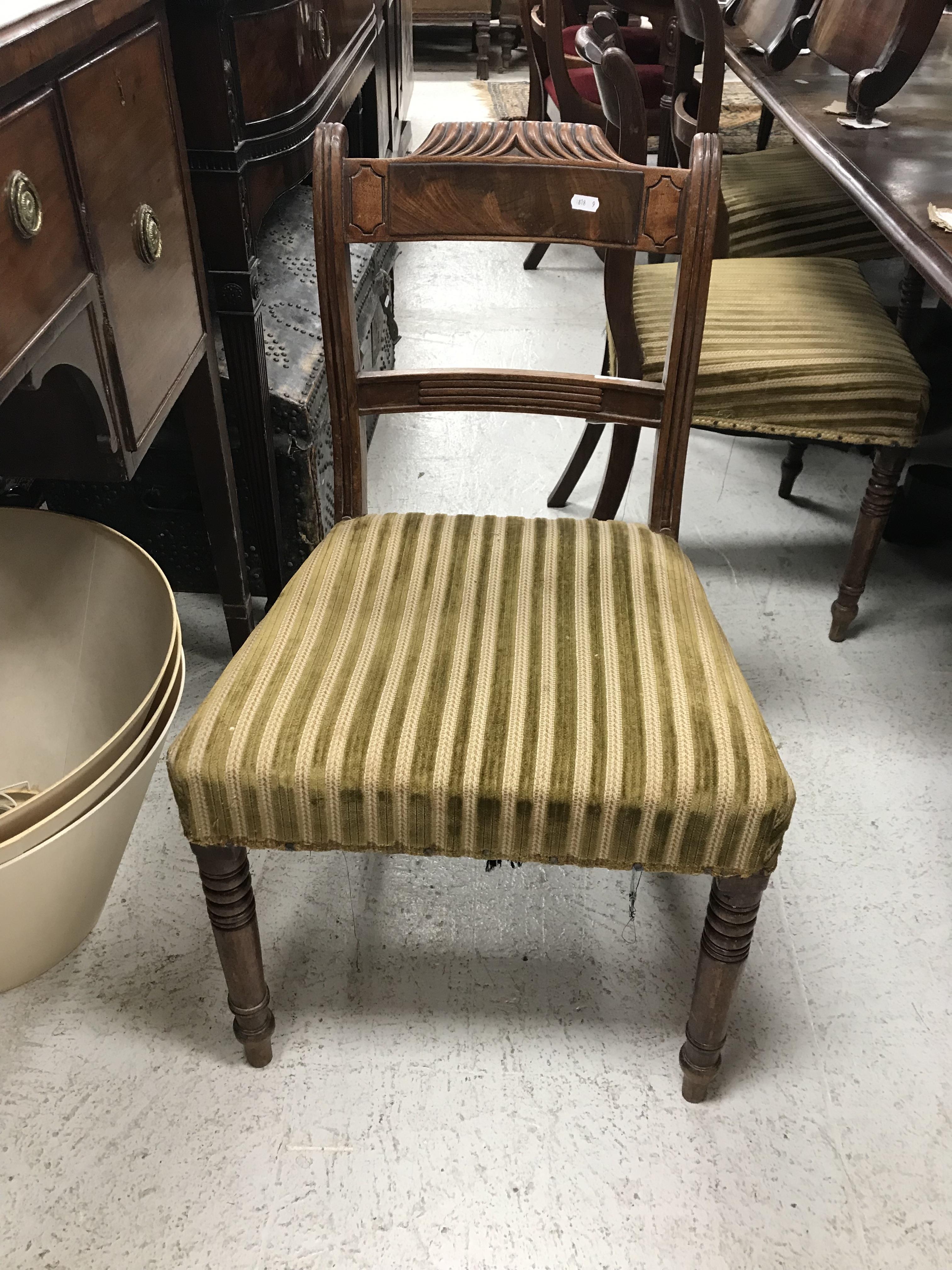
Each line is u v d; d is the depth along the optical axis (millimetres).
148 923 1206
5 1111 1016
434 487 2010
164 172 1084
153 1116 1017
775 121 3688
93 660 1203
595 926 1223
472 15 4562
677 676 887
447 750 812
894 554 1871
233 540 1429
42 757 1236
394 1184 968
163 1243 919
